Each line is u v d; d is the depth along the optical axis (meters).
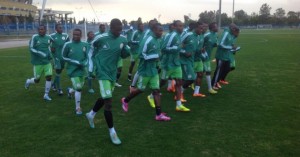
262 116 6.14
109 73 4.96
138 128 5.50
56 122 5.86
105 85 4.88
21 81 10.16
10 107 6.93
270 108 6.70
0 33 45.38
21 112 6.54
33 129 5.48
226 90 8.57
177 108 6.55
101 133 5.28
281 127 5.51
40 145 4.77
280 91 8.34
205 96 7.87
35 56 7.42
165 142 4.86
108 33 4.89
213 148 4.62
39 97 7.90
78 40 6.41
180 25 6.48
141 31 9.88
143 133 5.25
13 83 9.80
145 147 4.68
